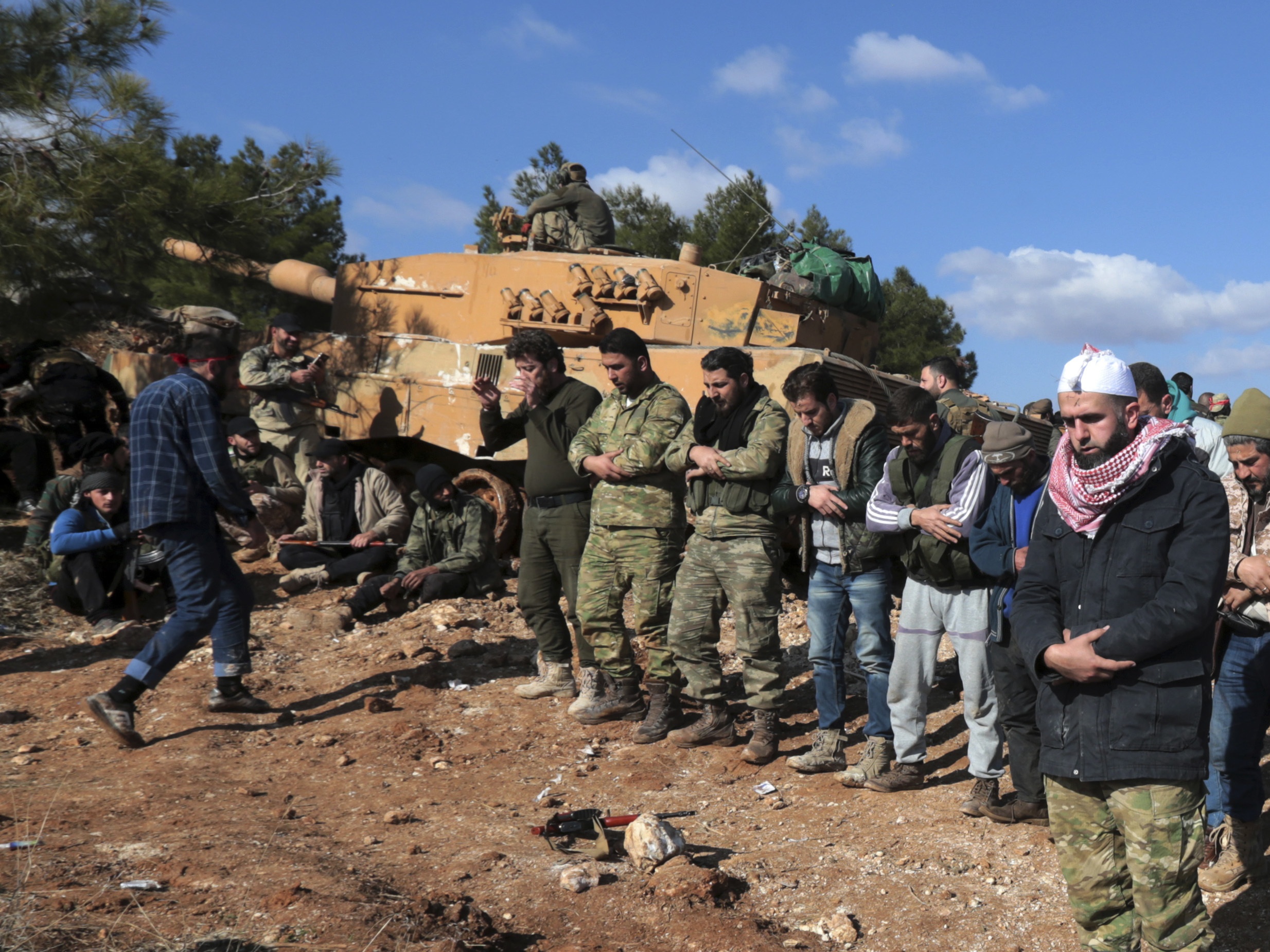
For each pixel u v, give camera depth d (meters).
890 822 4.46
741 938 3.42
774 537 5.26
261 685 6.65
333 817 4.66
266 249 13.50
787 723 6.02
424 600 8.23
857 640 5.00
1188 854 2.67
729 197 19.08
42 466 10.21
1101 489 2.68
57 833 4.19
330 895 3.51
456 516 8.43
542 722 6.02
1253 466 3.57
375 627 7.88
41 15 10.05
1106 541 2.75
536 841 4.34
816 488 4.93
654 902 3.67
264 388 9.92
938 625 4.59
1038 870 3.93
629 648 5.97
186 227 11.40
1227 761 3.76
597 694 6.03
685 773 5.31
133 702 5.63
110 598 7.98
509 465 10.07
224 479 5.68
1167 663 2.66
